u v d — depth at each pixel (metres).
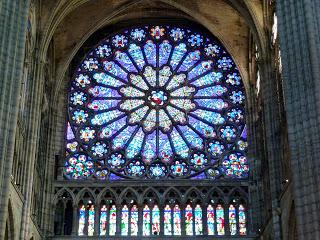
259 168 48.12
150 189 47.84
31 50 44.31
